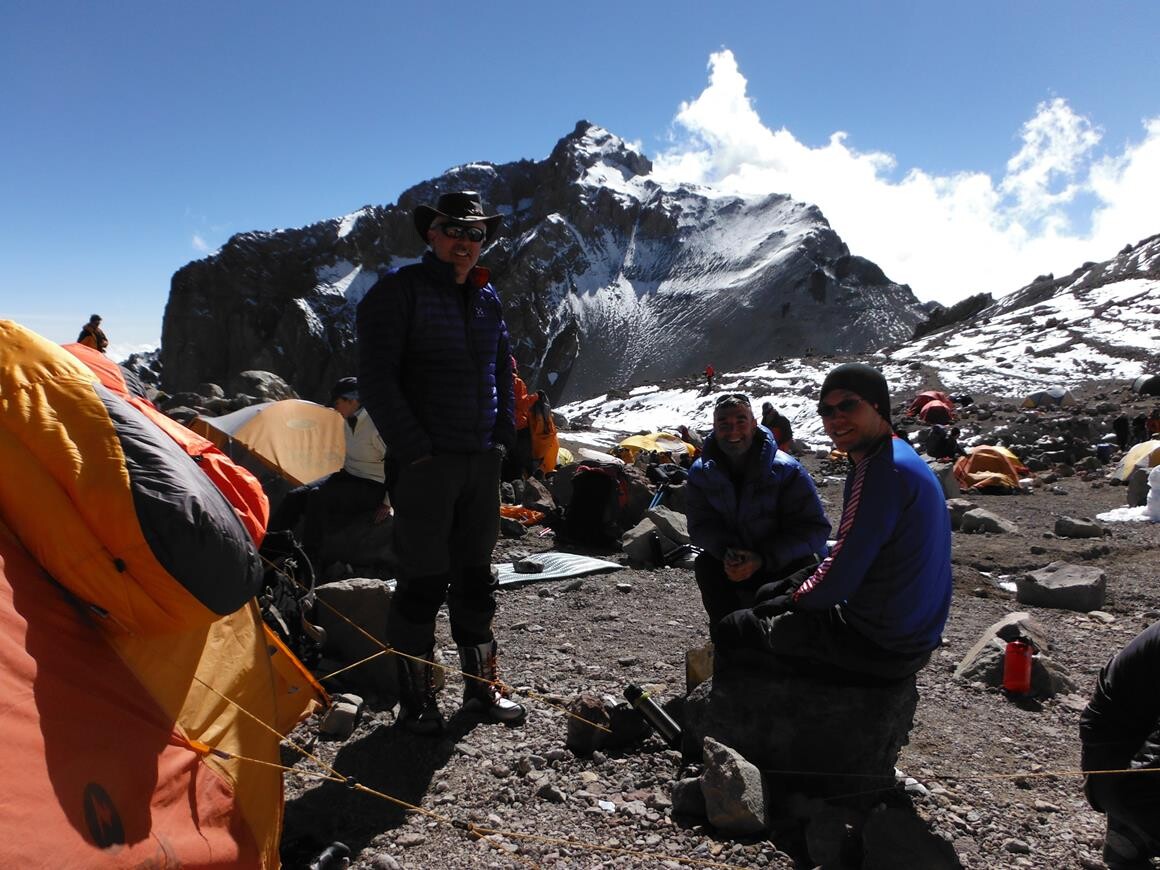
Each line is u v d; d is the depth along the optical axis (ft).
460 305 14.38
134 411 9.30
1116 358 150.71
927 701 17.22
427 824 12.01
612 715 14.46
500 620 22.53
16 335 9.03
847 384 11.76
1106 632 22.88
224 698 10.54
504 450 15.26
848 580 11.61
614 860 11.27
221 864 9.15
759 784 12.15
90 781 7.69
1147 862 10.81
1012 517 44.60
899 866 10.73
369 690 16.74
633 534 30.53
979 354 171.22
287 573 17.38
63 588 8.62
